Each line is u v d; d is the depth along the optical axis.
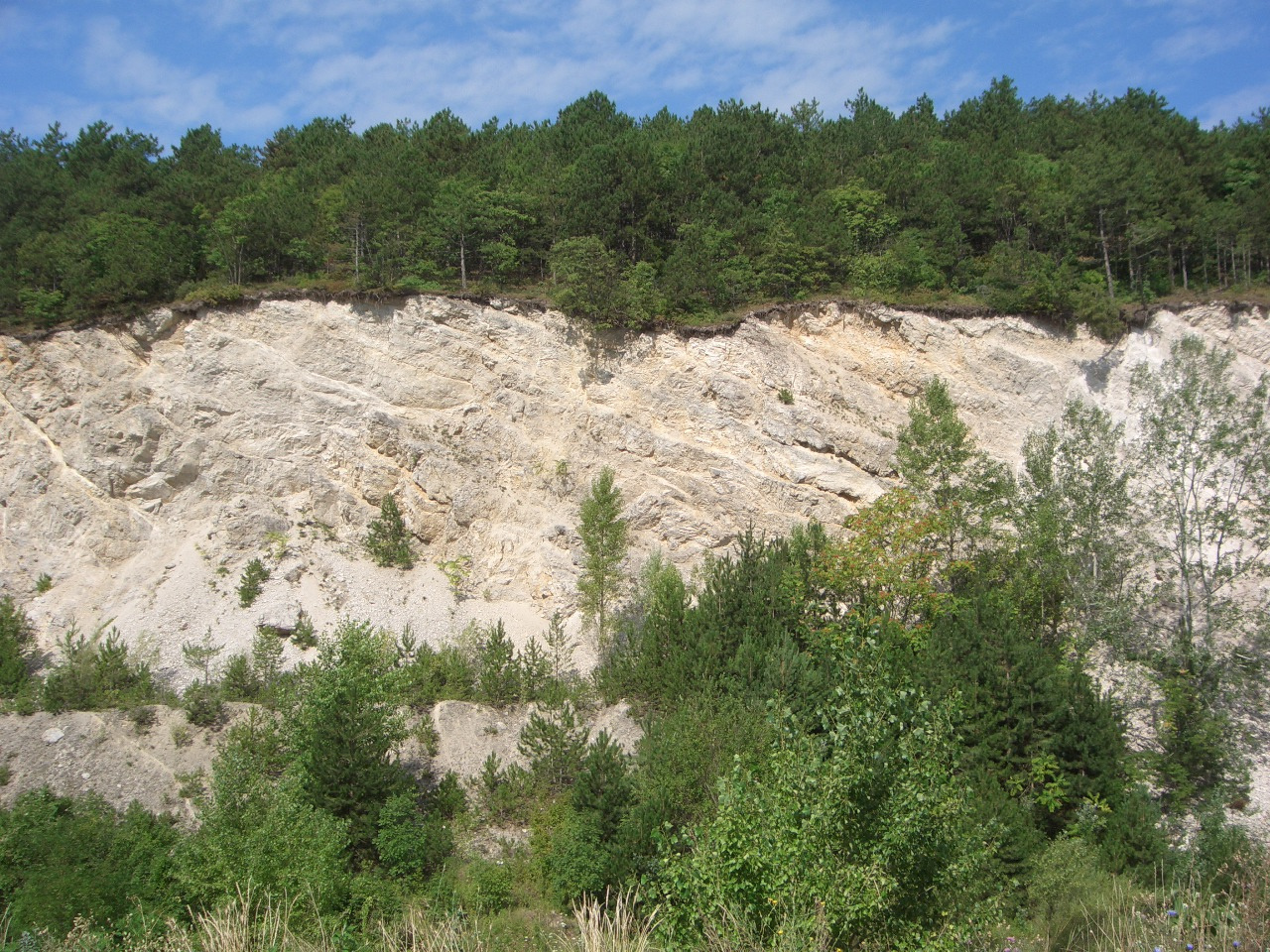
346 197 32.84
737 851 12.16
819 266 33.97
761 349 31.97
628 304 31.62
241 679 23.84
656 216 34.69
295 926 16.89
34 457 28.25
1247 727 24.14
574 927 17.95
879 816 11.54
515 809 21.42
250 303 31.06
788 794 11.96
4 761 21.47
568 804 20.64
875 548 25.38
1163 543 28.12
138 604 26.28
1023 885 17.91
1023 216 36.91
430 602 27.80
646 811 18.80
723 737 19.95
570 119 47.28
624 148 35.56
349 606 26.94
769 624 24.36
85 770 21.48
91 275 31.09
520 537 29.31
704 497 30.12
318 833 18.22
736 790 12.47
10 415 28.92
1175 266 36.84
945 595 24.70
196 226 35.66
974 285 34.84
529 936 17.58
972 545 27.02
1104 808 20.14
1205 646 24.97
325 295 31.34
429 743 22.84
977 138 44.41
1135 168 36.38
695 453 30.61
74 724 22.45
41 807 19.94
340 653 21.86
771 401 31.38
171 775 21.58
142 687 23.55
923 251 35.00
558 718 23.56
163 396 29.52
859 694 12.75
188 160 43.41
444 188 35.16
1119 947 13.59
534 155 40.84
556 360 31.64
